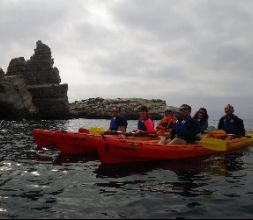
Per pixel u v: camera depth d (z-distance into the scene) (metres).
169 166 9.97
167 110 13.66
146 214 5.68
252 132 17.19
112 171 9.30
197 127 11.72
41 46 60.81
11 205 6.08
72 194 6.90
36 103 55.66
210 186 7.65
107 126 37.97
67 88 57.91
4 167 9.75
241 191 7.23
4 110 47.84
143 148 10.30
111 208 5.98
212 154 12.29
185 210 5.90
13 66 58.44
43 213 5.68
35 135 14.05
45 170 9.41
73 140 12.22
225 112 14.14
